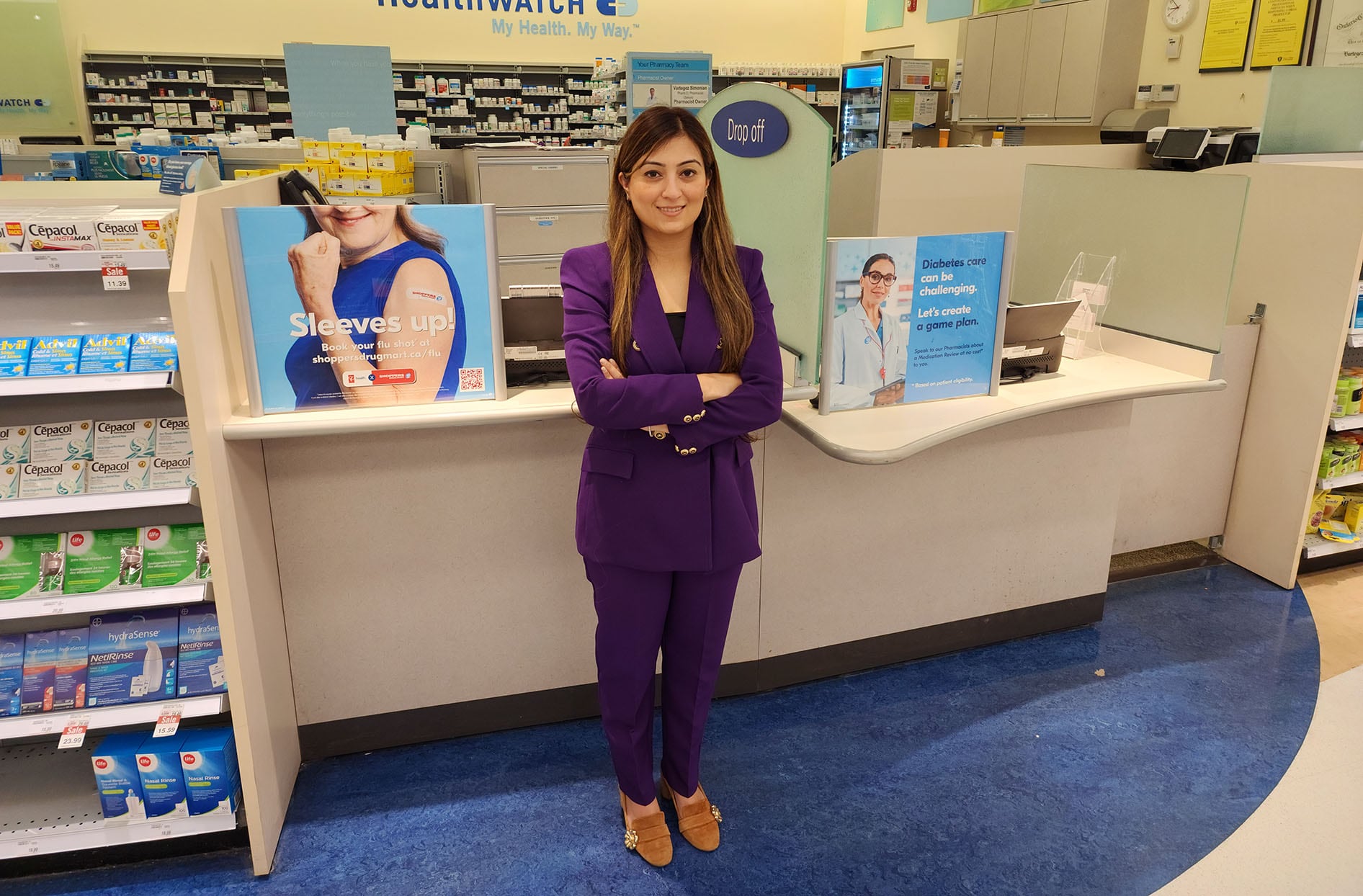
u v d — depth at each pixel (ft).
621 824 7.09
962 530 9.16
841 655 9.07
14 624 6.69
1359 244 9.84
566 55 37.22
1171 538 11.75
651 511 5.74
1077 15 22.41
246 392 6.51
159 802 6.47
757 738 8.14
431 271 6.36
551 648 8.09
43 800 6.71
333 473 7.05
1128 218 9.37
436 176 15.58
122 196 7.72
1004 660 9.49
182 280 5.40
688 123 5.26
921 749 8.02
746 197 7.68
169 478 6.23
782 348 7.77
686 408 5.32
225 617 5.97
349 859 6.72
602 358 5.49
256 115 34.47
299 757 7.64
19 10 31.60
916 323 7.57
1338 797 7.47
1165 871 6.66
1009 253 7.71
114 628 6.47
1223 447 11.56
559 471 7.58
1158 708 8.67
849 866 6.68
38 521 6.63
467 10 35.70
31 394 6.15
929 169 12.03
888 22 34.91
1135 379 8.63
